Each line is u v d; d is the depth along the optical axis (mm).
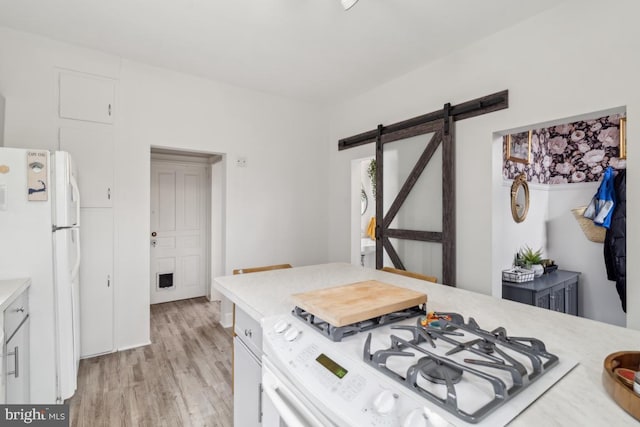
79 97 2641
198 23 2275
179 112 3115
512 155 3107
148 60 2859
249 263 3580
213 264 4359
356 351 977
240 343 1636
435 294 1711
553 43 2010
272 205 3730
